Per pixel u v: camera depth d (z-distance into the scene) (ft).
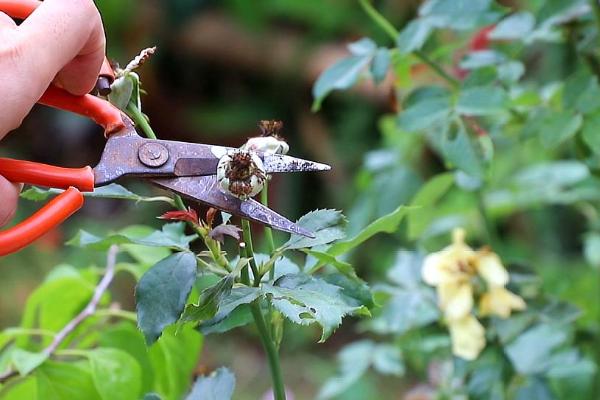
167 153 2.73
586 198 3.90
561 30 3.50
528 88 3.88
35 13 2.63
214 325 2.79
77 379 3.00
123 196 2.79
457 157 3.26
